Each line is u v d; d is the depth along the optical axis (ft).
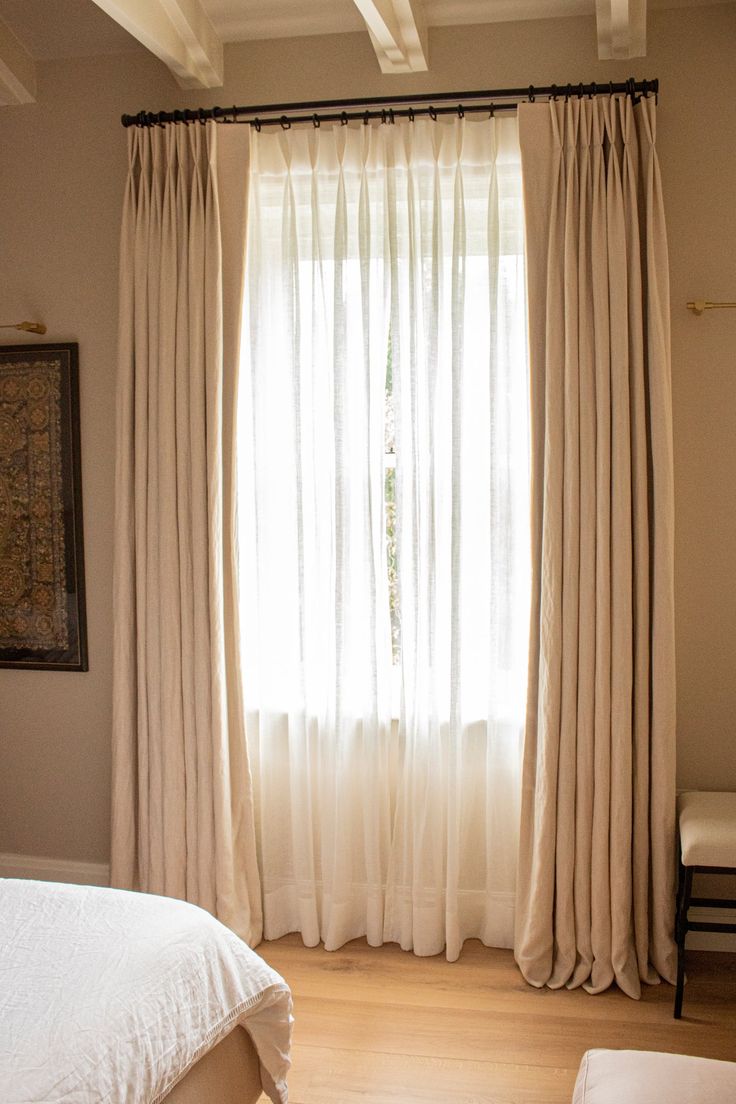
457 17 10.03
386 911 10.69
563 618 9.59
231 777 10.52
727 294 9.87
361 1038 8.82
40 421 11.39
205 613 10.21
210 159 10.11
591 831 9.70
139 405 10.39
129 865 10.68
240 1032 6.88
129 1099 5.35
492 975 9.98
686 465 10.05
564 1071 8.29
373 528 10.31
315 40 10.48
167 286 10.22
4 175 11.34
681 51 9.77
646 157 9.45
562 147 9.55
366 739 10.46
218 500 10.15
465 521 10.32
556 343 9.51
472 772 10.55
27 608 11.62
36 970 5.91
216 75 10.54
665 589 9.45
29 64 11.08
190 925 6.71
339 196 10.18
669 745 9.54
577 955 9.82
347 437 10.37
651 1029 8.91
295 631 10.73
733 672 10.13
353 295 10.35
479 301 10.18
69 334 11.32
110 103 11.00
